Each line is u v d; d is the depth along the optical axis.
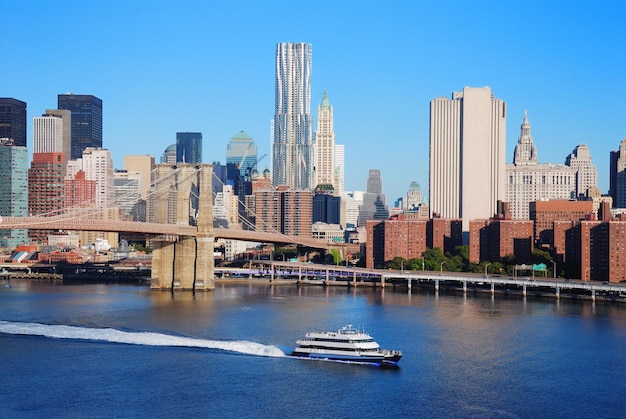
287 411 185.25
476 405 191.12
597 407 191.25
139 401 191.25
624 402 195.00
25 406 187.50
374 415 183.50
